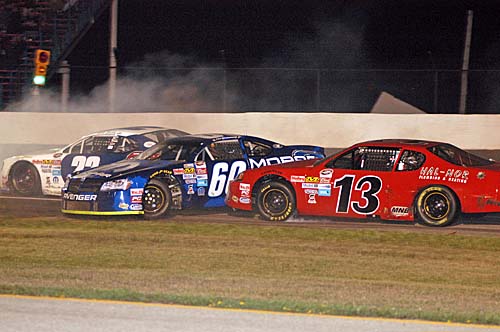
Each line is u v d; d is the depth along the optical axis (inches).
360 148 1397.6
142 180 1464.1
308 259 1119.0
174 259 1111.6
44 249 1190.9
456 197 1327.5
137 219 1477.6
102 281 898.7
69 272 976.9
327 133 2301.9
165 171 1477.6
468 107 3115.2
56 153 1797.5
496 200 1306.6
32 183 1820.9
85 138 1788.9
